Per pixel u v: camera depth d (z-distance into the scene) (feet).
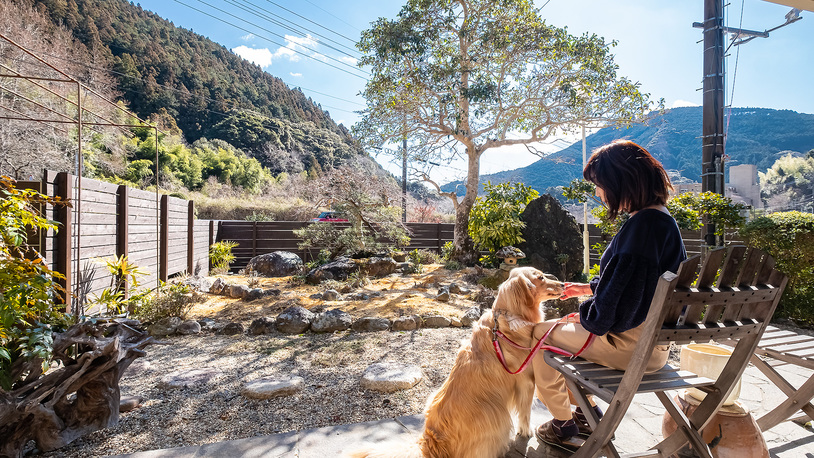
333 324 17.08
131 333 9.30
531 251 33.53
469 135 40.57
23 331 7.35
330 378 11.84
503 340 7.00
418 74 39.40
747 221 22.26
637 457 6.64
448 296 22.30
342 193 33.47
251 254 40.40
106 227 17.06
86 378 8.32
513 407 7.70
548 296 7.36
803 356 7.20
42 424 7.73
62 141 52.65
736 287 5.42
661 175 6.07
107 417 8.77
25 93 47.55
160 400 10.30
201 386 11.21
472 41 40.14
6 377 6.95
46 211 13.26
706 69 23.02
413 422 8.84
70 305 13.93
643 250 5.57
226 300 22.53
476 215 34.83
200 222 32.17
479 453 6.40
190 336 16.60
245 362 13.30
